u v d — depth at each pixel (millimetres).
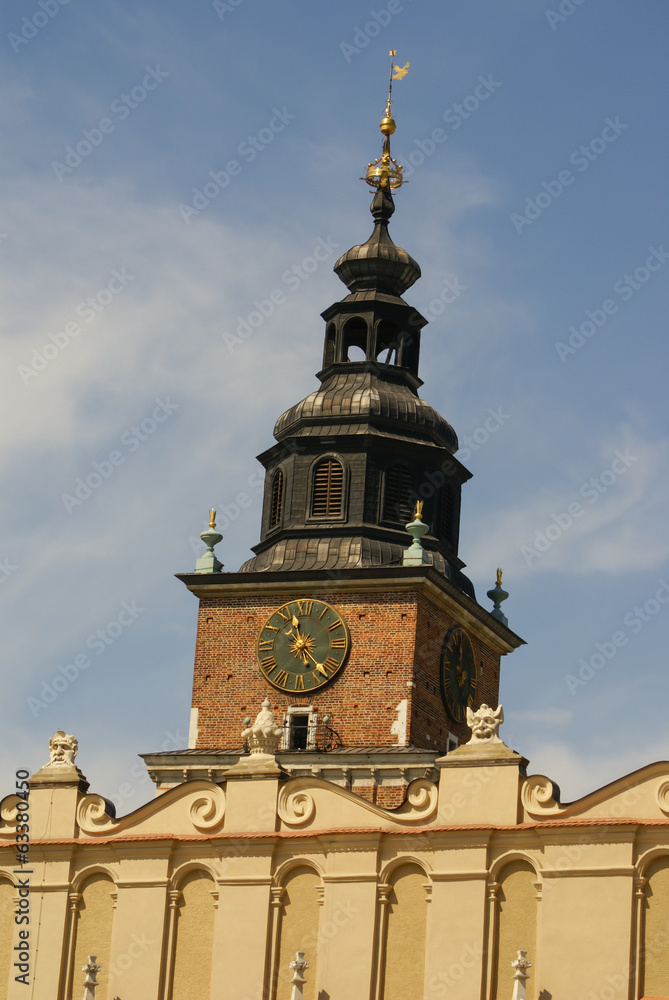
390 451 131875
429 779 107625
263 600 130250
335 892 105500
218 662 130000
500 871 103625
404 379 135500
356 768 123812
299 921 106188
